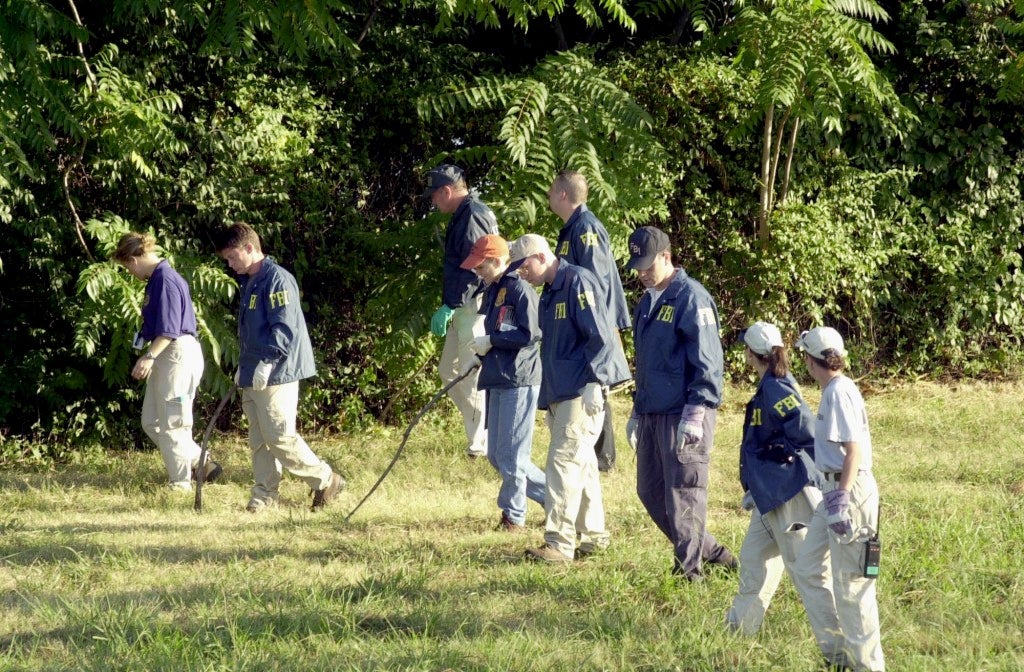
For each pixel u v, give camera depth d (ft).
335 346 82.74
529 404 53.11
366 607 41.45
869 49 94.32
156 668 35.37
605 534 50.03
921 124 92.99
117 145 70.28
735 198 90.17
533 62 94.84
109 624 39.27
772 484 36.96
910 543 48.60
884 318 95.09
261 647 37.14
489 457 54.54
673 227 90.27
